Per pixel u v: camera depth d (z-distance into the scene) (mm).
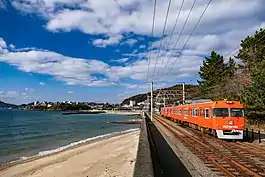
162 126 42219
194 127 34812
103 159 24016
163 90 79875
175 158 15820
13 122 101875
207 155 16297
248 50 44031
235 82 46031
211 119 25203
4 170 23484
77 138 49375
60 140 46969
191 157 15945
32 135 55688
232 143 21609
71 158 26578
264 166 13109
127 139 39438
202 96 62094
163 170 12914
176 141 23516
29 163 25953
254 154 16281
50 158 27875
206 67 67188
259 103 32344
